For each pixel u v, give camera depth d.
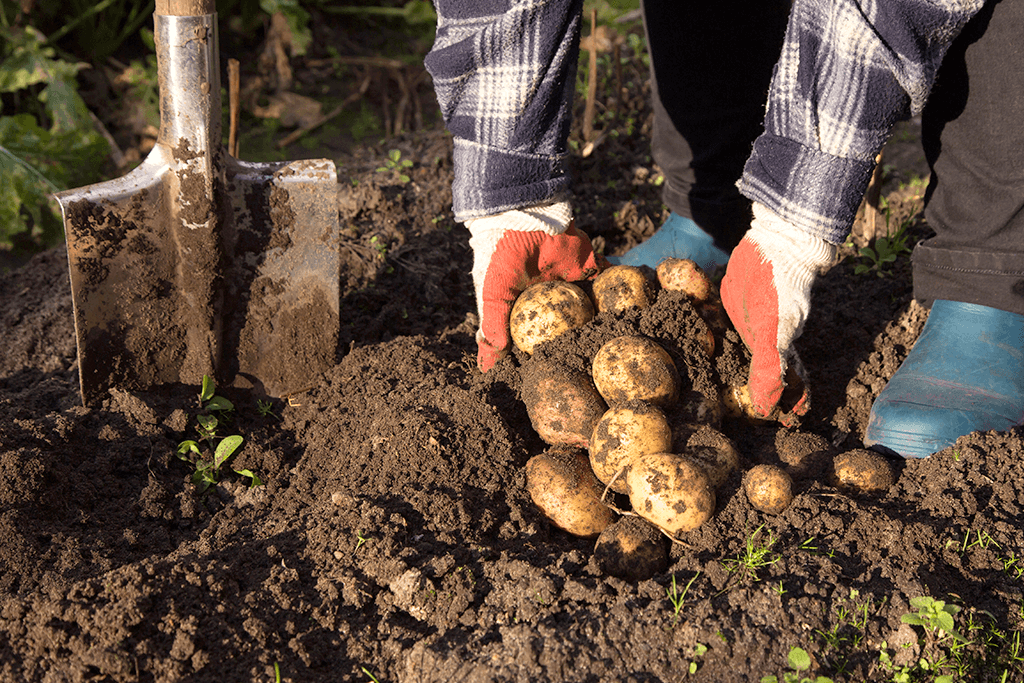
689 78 2.80
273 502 2.24
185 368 2.60
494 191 2.13
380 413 2.39
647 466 1.96
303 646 1.82
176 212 2.43
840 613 1.76
